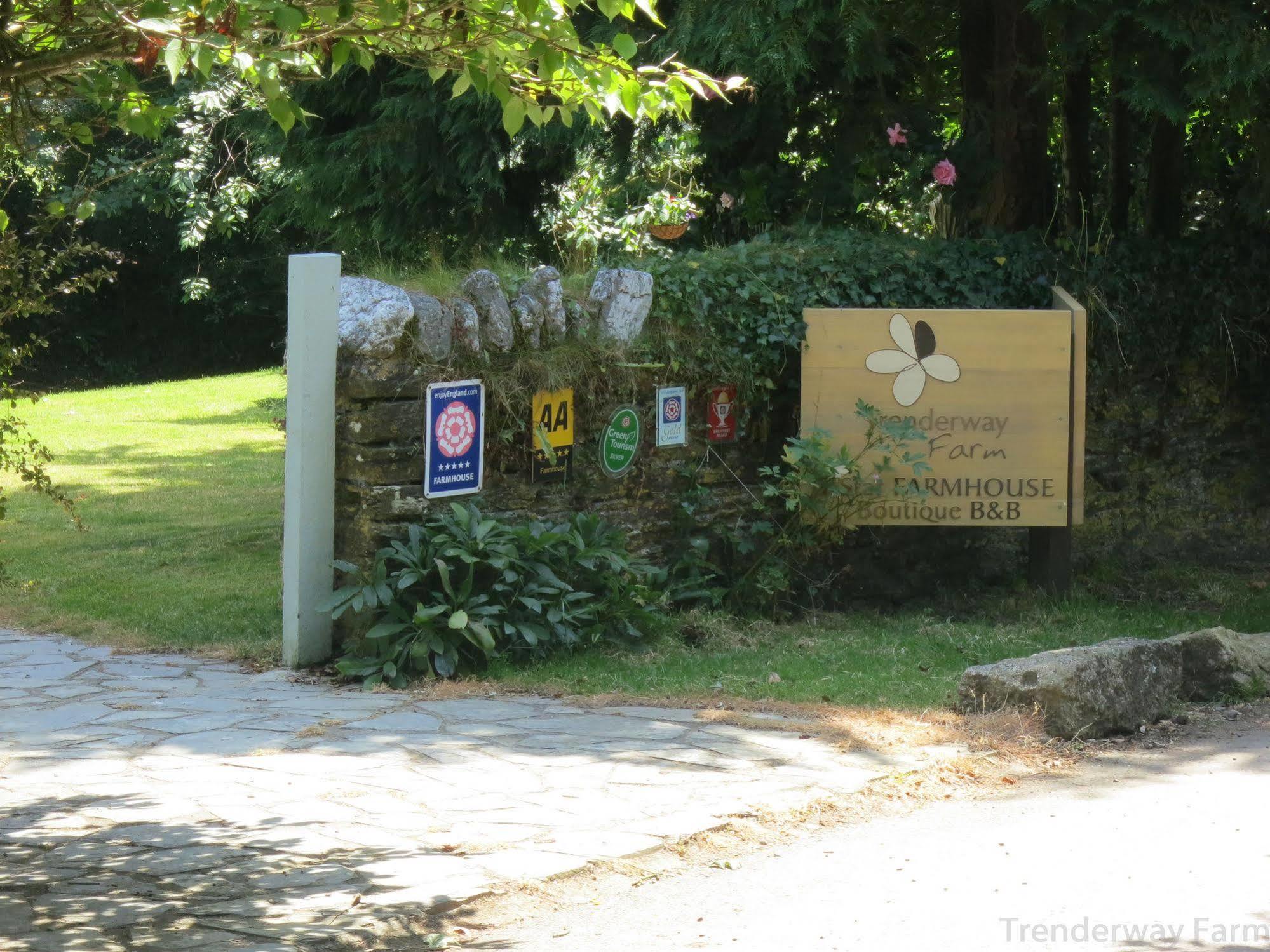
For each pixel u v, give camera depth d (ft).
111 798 18.06
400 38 14.25
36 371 103.65
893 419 31.91
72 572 35.88
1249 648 25.31
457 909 14.49
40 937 13.48
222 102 44.01
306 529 26.04
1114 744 21.93
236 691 24.34
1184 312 38.01
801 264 32.99
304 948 13.34
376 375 26.09
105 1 12.01
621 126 41.01
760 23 33.58
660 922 14.37
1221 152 40.68
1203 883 15.62
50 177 47.34
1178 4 31.35
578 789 18.56
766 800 18.16
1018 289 35.70
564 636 26.45
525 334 28.60
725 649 28.43
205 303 108.17
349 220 44.04
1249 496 39.09
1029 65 38.65
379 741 21.06
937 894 15.24
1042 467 32.12
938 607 33.73
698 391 31.94
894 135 36.83
